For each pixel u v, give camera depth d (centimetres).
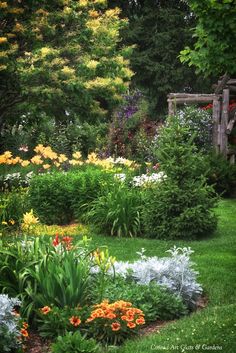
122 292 673
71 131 2009
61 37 1512
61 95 1422
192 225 1046
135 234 1095
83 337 582
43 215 1216
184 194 1063
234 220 1210
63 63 1433
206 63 899
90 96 1442
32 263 673
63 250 711
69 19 1497
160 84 2700
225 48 871
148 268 734
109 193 1156
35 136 1945
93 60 1436
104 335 609
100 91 1453
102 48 1510
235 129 1758
